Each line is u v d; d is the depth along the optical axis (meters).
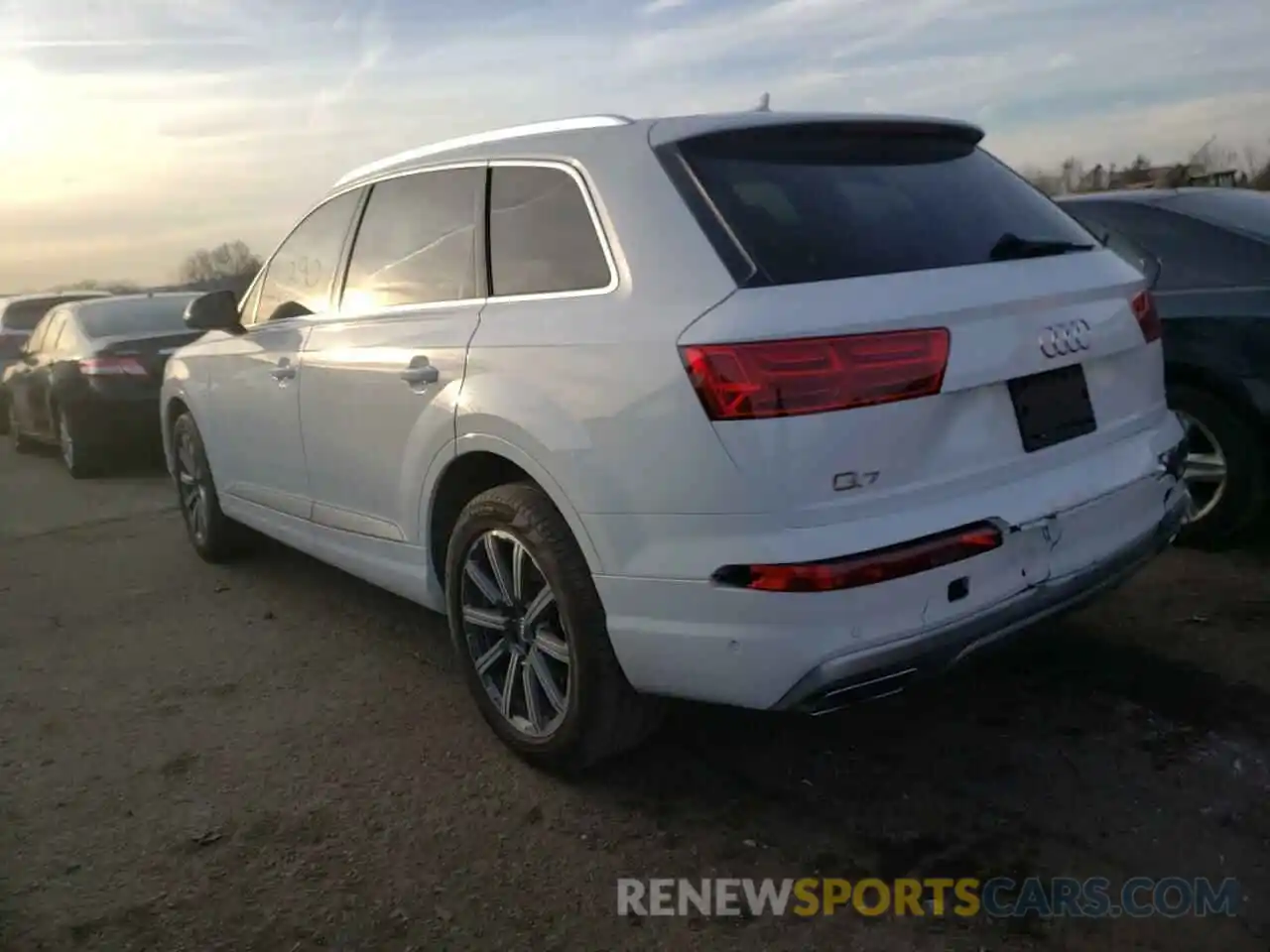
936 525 2.78
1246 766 3.25
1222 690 3.70
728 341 2.72
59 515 8.03
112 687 4.48
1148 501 3.34
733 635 2.79
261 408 4.93
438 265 3.88
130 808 3.47
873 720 3.69
